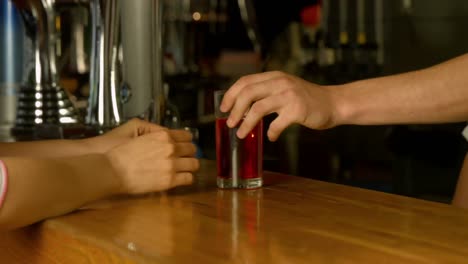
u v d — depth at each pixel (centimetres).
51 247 123
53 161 129
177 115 196
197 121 287
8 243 133
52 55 212
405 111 142
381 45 349
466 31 329
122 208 132
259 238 112
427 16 338
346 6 354
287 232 115
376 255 104
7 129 219
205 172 163
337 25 355
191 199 137
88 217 126
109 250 109
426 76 142
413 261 102
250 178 145
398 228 116
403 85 142
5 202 121
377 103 141
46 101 209
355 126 313
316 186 147
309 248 107
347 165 312
